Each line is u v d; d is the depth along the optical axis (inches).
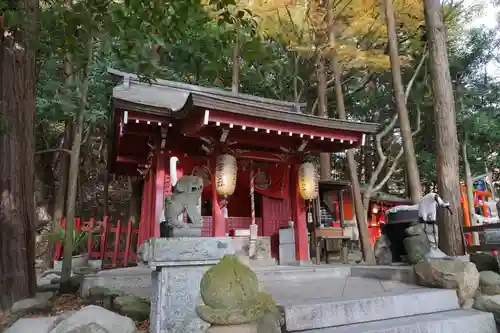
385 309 188.1
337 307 173.9
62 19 217.5
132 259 455.2
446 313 200.8
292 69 722.2
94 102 507.8
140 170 476.7
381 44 673.0
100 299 223.8
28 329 173.0
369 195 601.9
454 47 796.0
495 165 770.2
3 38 224.4
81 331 157.1
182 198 171.3
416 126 799.7
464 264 223.6
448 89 359.6
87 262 439.8
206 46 237.6
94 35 237.8
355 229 616.1
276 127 334.0
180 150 373.7
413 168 419.2
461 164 798.5
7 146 218.2
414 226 281.9
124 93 434.6
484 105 788.0
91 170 813.9
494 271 259.3
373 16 609.0
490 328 194.9
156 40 217.0
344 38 615.8
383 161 640.4
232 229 407.2
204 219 390.9
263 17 573.6
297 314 162.2
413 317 189.8
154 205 365.4
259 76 728.3
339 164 1008.2
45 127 675.4
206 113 297.4
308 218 476.4
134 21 202.7
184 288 157.6
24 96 229.0
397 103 446.6
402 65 660.7
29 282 218.4
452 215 320.8
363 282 263.1
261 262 387.2
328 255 500.7
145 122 325.4
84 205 777.6
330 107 870.4
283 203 427.2
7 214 213.0
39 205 668.1
